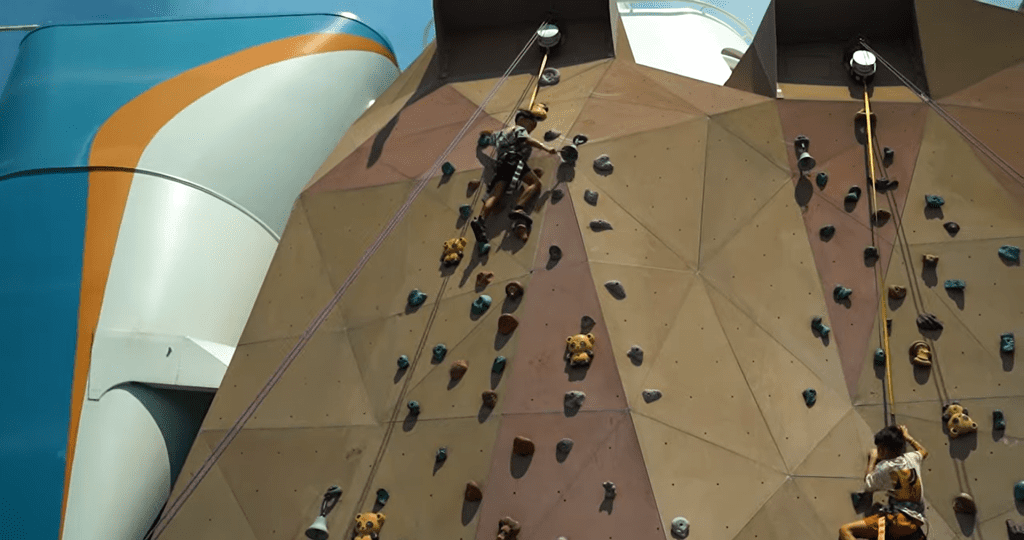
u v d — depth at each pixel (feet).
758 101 41.75
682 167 39.45
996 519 31.30
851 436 33.06
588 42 45.57
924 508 29.40
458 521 32.48
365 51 63.26
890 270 36.55
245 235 53.21
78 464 43.19
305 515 34.60
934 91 41.29
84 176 51.11
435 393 35.32
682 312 35.60
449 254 38.19
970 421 32.71
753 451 32.68
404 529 33.09
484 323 36.11
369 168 42.91
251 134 55.72
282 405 37.27
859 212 38.17
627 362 34.17
